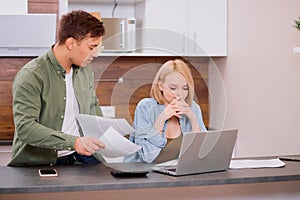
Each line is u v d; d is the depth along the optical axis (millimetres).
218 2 4660
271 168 2576
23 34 4219
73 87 2781
